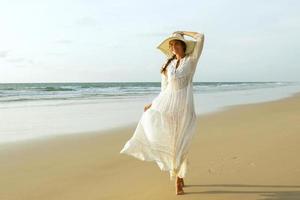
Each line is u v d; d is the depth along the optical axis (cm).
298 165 567
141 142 471
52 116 1388
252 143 759
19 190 499
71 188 507
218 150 708
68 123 1182
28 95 2945
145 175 562
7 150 748
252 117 1261
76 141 852
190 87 472
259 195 456
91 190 496
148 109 480
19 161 657
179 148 461
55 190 498
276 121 1102
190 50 476
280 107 1630
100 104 1981
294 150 667
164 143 465
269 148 696
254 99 2359
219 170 566
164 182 525
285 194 454
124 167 612
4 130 1026
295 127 944
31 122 1208
